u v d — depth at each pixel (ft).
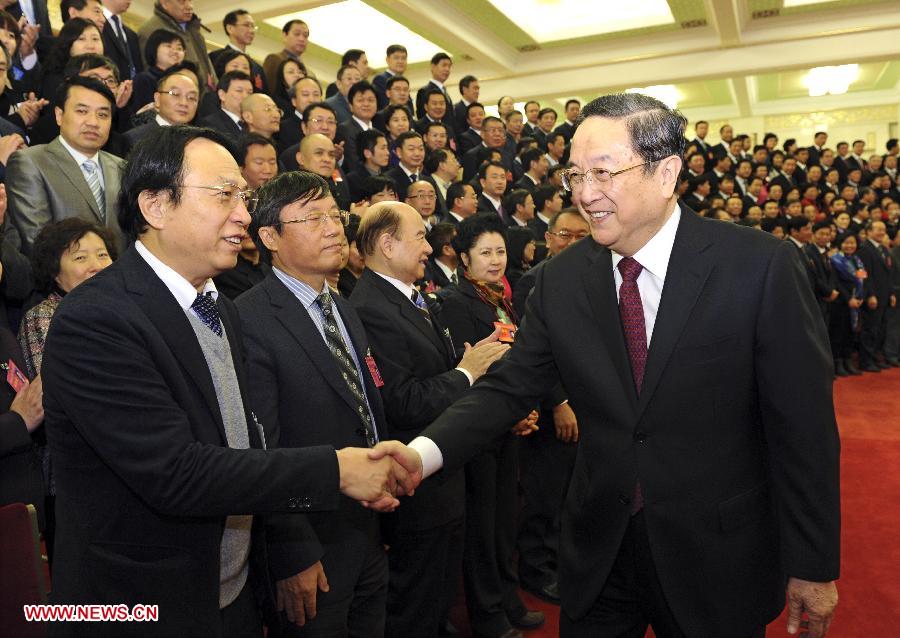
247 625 4.77
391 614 7.09
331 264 5.94
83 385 3.80
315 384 5.66
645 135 4.34
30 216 8.63
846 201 30.81
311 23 33.27
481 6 30.73
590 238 5.29
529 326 5.41
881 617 9.01
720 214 22.34
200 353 4.26
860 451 15.71
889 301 25.66
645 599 4.86
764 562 4.63
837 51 32.68
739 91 45.50
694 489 4.51
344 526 5.89
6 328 7.11
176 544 4.05
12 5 13.42
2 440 5.90
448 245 11.46
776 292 4.38
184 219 4.20
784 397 4.34
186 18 16.51
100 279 4.12
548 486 9.61
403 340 6.84
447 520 7.02
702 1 30.60
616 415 4.66
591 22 34.65
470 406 5.34
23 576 4.37
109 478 3.99
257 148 10.55
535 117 30.04
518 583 9.49
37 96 12.00
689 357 4.48
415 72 38.83
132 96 13.32
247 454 4.04
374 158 15.99
